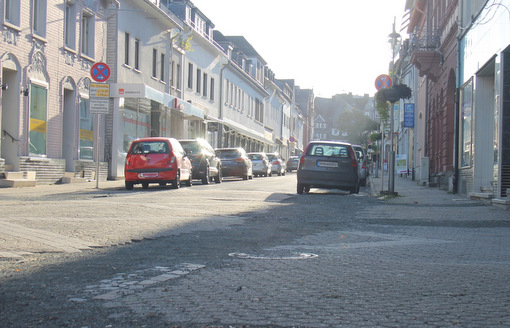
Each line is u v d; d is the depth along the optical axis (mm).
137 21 30000
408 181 35781
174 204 12992
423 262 6281
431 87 29531
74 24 23438
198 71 42906
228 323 3635
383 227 9945
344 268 5758
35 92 20547
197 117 37000
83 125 24453
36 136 20672
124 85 26281
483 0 17938
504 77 14273
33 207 11234
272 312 3908
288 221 10391
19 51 19281
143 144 19453
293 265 5887
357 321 3709
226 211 11812
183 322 3650
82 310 3936
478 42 17234
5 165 19016
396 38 24938
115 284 4797
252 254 6605
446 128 23500
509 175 14406
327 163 18531
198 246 7148
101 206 11797
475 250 7359
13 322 3637
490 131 17344
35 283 4793
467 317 3844
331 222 10484
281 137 86625
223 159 30625
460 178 19812
